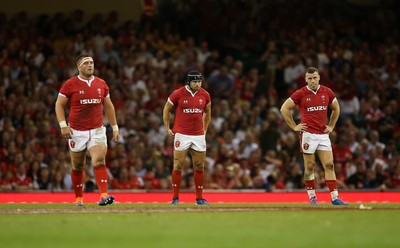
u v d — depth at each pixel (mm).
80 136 50500
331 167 54219
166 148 85062
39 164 80750
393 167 85812
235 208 48531
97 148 50375
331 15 110875
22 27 100000
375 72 101438
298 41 104438
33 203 59250
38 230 34688
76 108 50438
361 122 95125
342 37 109062
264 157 84875
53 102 89125
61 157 80812
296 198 67062
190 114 56219
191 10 107250
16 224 37406
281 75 99562
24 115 86938
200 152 56312
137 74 94375
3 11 103875
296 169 82500
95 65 95562
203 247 28141
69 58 95000
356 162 85062
